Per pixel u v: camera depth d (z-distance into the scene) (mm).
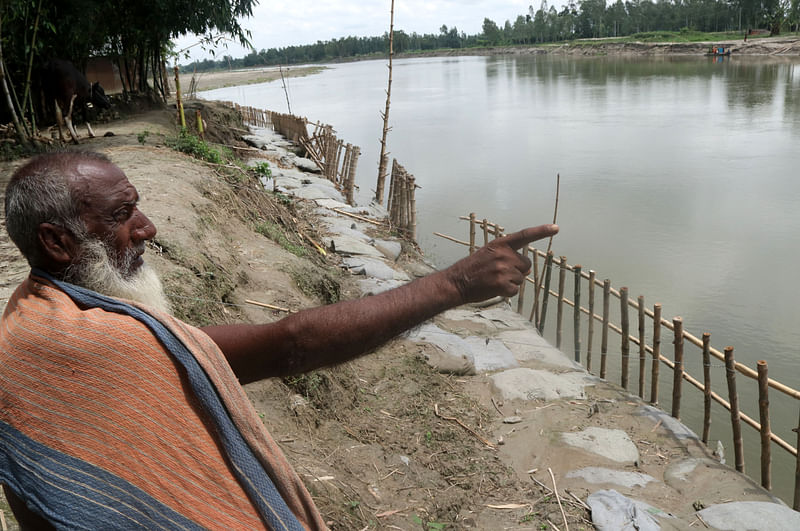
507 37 169750
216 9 15266
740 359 8672
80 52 14727
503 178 18797
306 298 6492
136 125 13539
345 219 11672
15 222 1256
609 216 14859
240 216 7906
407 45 182375
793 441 7230
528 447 5473
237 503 1176
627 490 4938
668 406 7793
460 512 4527
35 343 1128
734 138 23141
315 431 4727
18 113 12836
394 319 1416
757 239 13039
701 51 85250
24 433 1104
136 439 1113
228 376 1216
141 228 1355
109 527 1088
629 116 30094
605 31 132625
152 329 1156
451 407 5965
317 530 1272
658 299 10516
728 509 4574
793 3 87062
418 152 23391
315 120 34344
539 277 8672
